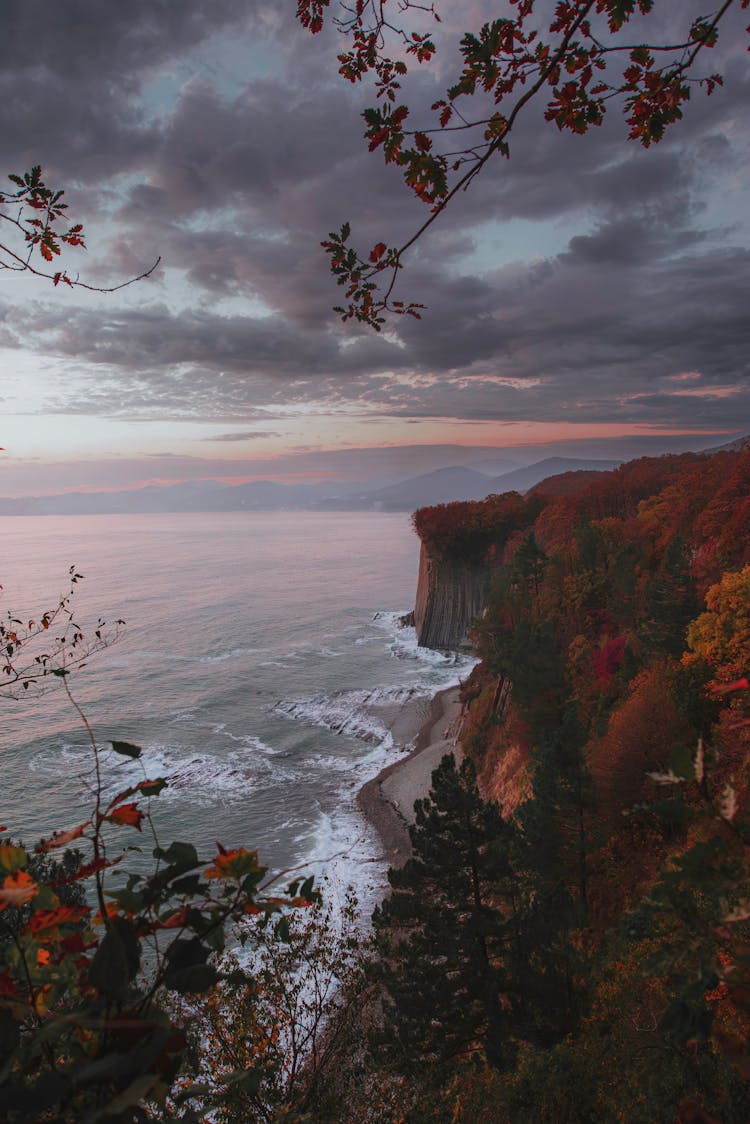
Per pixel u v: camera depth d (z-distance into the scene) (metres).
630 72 3.87
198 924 2.22
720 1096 7.60
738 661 40.81
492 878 26.47
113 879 25.56
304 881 2.30
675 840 34.62
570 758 31.92
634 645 63.44
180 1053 1.86
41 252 4.65
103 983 1.92
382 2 3.84
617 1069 15.30
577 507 132.25
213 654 140.25
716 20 3.63
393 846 61.94
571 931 28.12
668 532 89.69
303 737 92.50
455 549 144.75
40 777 78.94
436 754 82.69
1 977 1.91
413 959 25.31
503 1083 16.83
